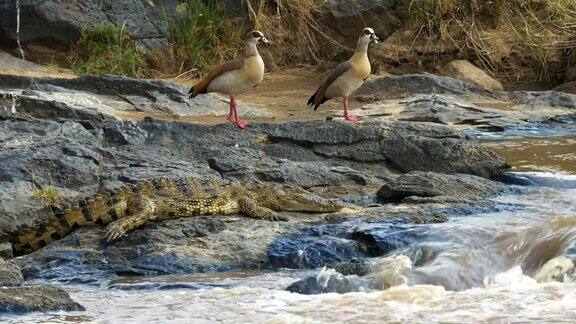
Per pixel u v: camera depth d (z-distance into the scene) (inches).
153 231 469.7
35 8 1003.3
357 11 1090.1
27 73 957.2
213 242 463.5
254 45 706.8
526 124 785.6
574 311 366.0
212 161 555.2
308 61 1104.2
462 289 405.7
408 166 585.6
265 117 836.0
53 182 515.2
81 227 485.1
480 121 791.1
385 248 449.7
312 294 401.1
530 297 385.4
